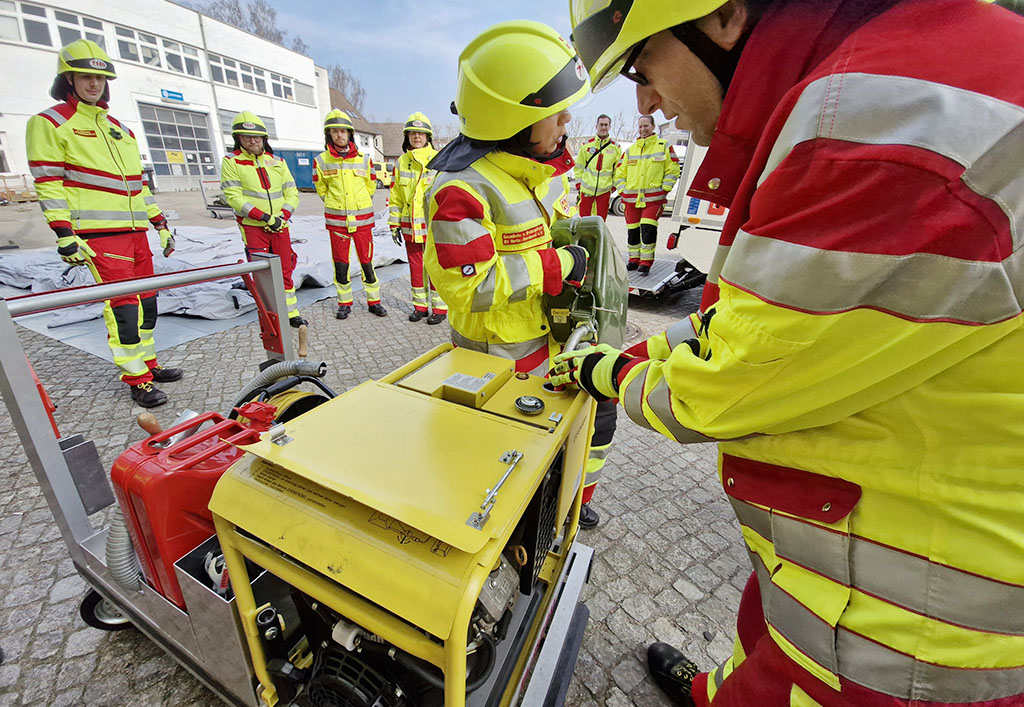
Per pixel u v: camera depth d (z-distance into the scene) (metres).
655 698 1.58
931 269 0.50
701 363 0.70
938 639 0.67
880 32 0.54
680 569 2.12
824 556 0.74
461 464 0.96
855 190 0.51
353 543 0.83
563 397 1.28
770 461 0.79
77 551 1.54
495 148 1.49
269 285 2.10
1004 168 0.47
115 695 1.51
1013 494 0.61
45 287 5.70
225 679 1.30
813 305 0.56
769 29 0.62
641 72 0.79
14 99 19.20
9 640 1.67
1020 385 0.57
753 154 0.72
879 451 0.66
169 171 25.56
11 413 1.38
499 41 1.35
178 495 1.18
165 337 4.52
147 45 23.73
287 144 34.06
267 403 1.63
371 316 5.61
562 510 1.34
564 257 1.53
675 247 5.98
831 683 0.75
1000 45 0.50
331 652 1.04
